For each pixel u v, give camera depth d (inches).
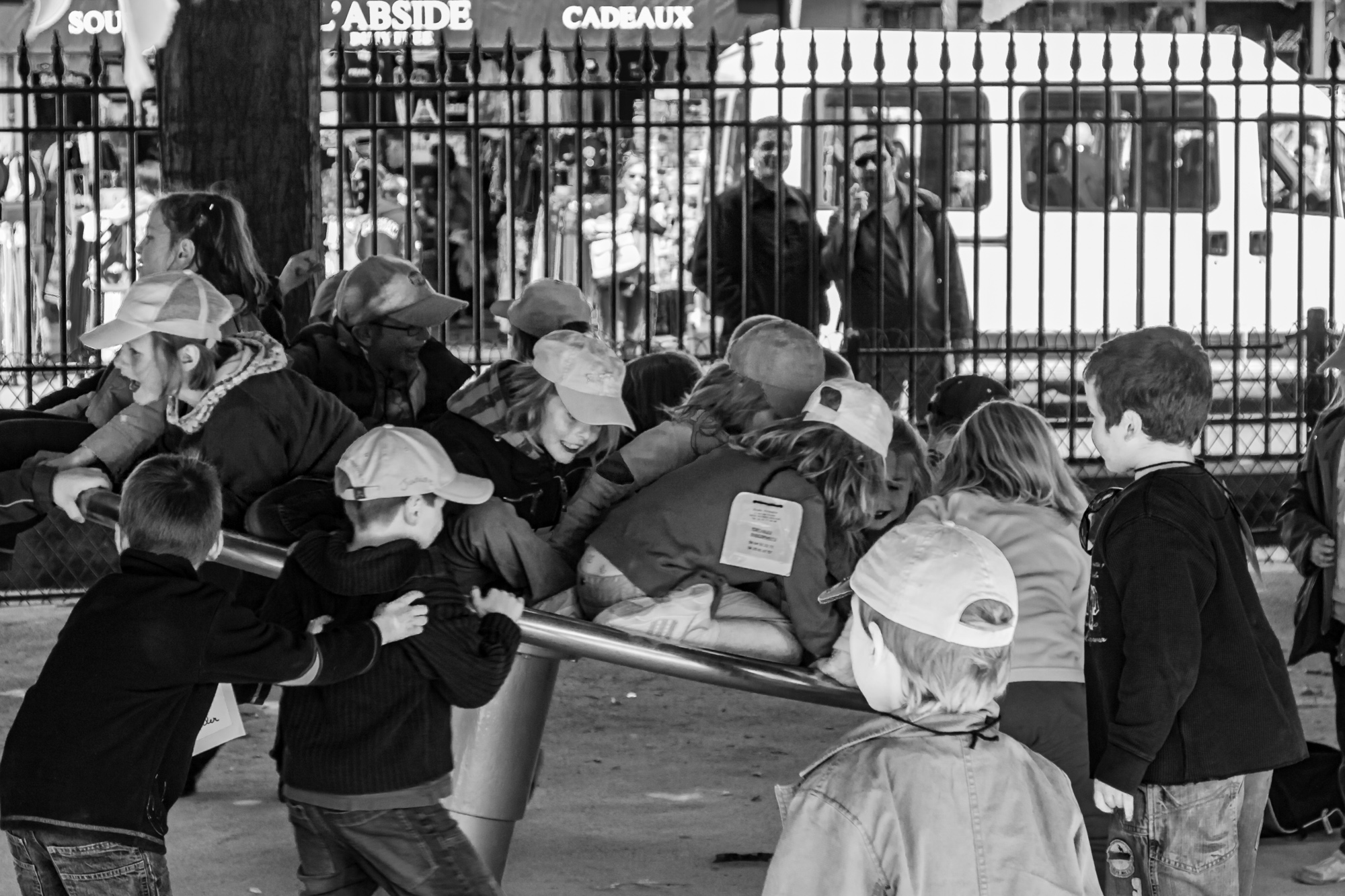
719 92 552.7
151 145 559.2
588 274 555.2
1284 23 668.7
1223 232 536.4
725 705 329.4
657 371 229.5
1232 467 457.4
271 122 336.5
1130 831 157.1
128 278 487.2
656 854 229.3
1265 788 165.5
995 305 524.7
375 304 216.5
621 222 559.5
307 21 338.6
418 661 151.9
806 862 112.6
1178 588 149.0
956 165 525.0
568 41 564.7
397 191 569.3
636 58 568.7
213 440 185.5
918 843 111.5
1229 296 538.3
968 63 520.7
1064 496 175.2
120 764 140.1
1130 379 156.0
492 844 187.0
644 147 538.3
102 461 188.7
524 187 570.9
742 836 238.8
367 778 150.3
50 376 444.1
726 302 481.7
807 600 175.5
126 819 140.0
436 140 573.0
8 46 531.8
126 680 140.5
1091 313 528.4
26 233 390.9
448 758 154.7
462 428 185.9
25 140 381.4
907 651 114.5
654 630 175.6
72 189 545.0
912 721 115.2
